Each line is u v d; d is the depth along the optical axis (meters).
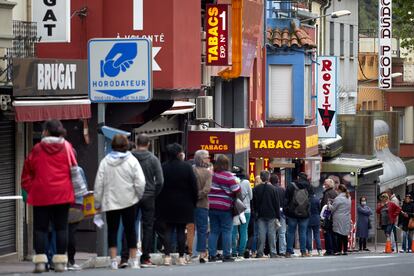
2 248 41.12
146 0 48.09
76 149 45.78
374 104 133.75
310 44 75.25
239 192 40.00
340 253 56.44
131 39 34.09
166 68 48.16
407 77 137.25
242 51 64.38
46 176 28.73
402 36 114.06
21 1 42.69
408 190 125.06
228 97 67.19
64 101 39.66
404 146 137.25
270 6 75.31
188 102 55.69
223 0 61.72
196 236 39.72
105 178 31.12
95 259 32.97
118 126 46.03
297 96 74.81
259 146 66.56
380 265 34.53
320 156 80.06
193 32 51.69
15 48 40.47
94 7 47.50
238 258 44.22
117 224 31.72
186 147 56.59
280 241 50.00
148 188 34.06
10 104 38.69
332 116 82.69
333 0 111.56
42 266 29.11
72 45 47.34
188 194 36.00
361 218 67.44
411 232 69.75
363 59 130.25
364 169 79.69
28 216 42.47
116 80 34.12
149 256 34.59
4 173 41.19
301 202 50.22
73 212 31.86
